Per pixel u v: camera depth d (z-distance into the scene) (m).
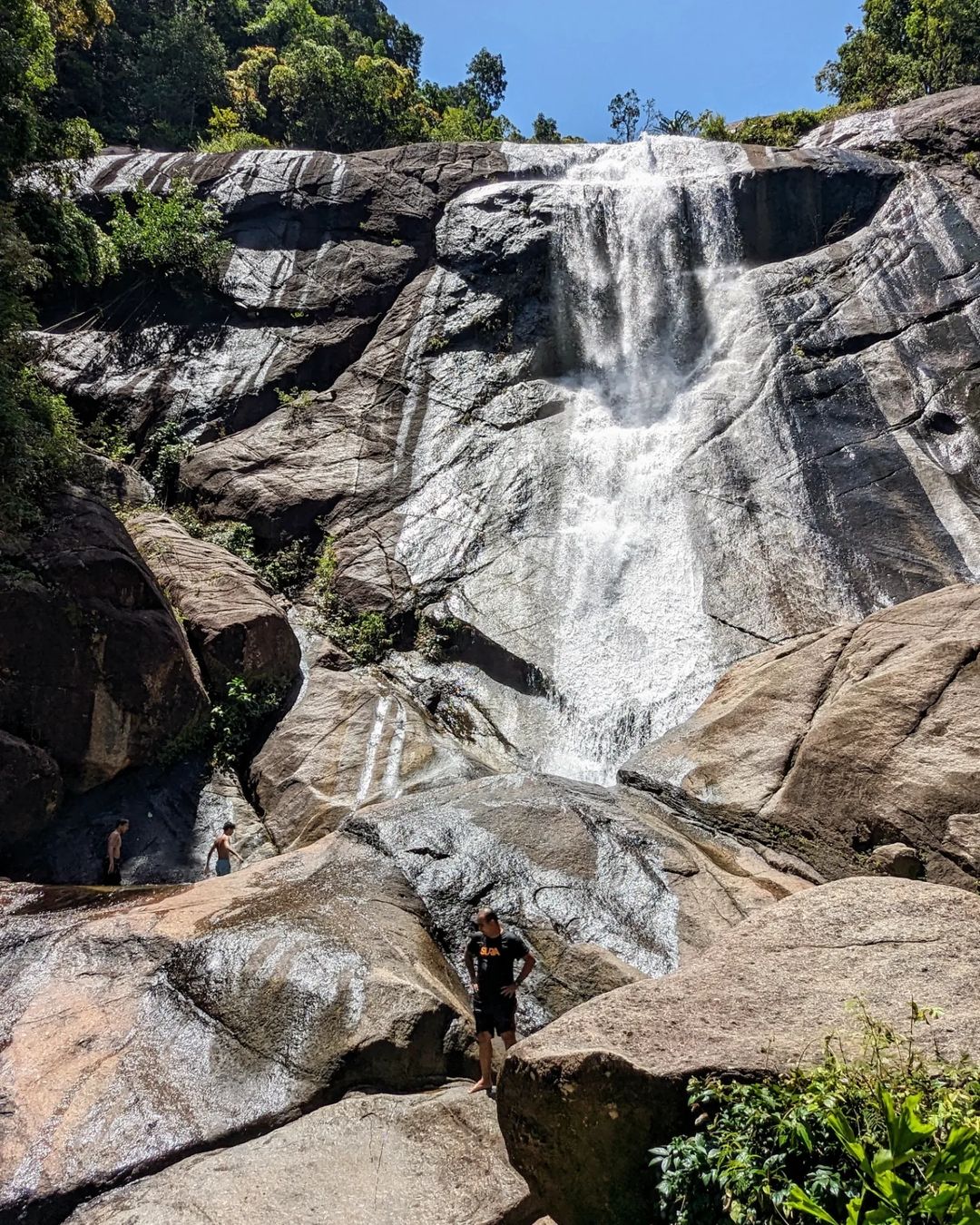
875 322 20.89
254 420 22.14
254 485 19.81
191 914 8.80
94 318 23.69
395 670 16.47
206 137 43.56
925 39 34.84
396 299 24.73
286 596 18.25
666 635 16.08
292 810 13.02
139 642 13.66
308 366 23.11
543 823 9.83
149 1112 6.45
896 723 10.34
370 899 8.66
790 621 15.63
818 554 16.72
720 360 21.80
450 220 25.77
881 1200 3.10
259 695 15.12
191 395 22.22
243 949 7.82
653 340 23.45
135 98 42.91
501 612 16.98
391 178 26.88
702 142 26.78
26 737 12.65
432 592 17.62
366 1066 6.73
